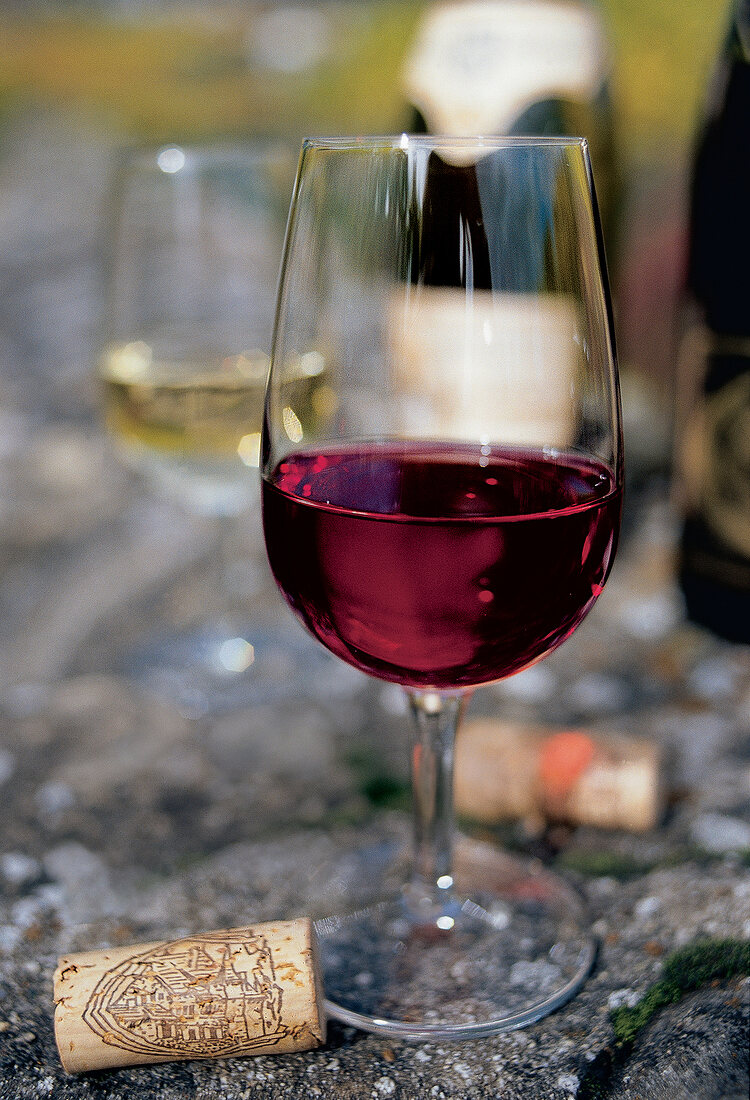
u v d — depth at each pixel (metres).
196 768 0.47
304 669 0.54
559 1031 0.36
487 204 0.35
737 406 0.50
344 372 0.37
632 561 0.60
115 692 0.52
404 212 0.35
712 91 0.53
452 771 0.40
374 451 0.37
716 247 0.51
